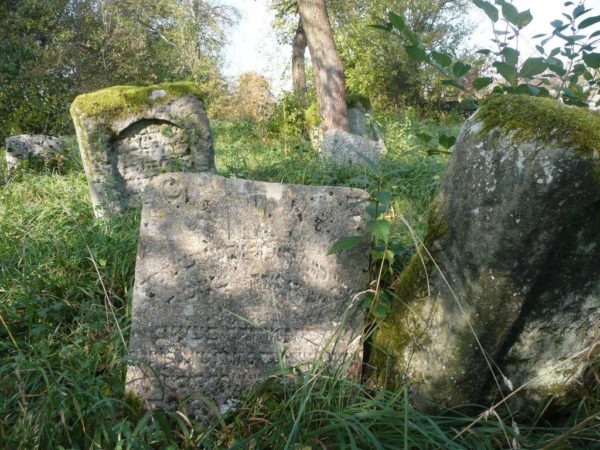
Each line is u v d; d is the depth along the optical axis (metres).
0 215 4.83
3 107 14.00
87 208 5.19
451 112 17.05
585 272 1.99
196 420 2.46
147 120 5.27
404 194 4.94
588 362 2.18
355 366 2.49
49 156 7.82
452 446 2.00
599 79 2.46
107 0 16.97
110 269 3.55
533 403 2.24
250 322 2.42
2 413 2.25
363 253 2.51
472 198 1.97
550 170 1.75
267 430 2.18
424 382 2.26
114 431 2.20
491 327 2.01
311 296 2.51
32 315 3.08
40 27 15.58
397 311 2.42
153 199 2.43
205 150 5.46
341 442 2.01
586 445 2.15
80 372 2.51
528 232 1.82
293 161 6.71
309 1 10.16
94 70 15.61
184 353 2.48
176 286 2.46
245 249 2.47
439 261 2.17
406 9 19.55
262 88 16.53
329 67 10.30
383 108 20.50
